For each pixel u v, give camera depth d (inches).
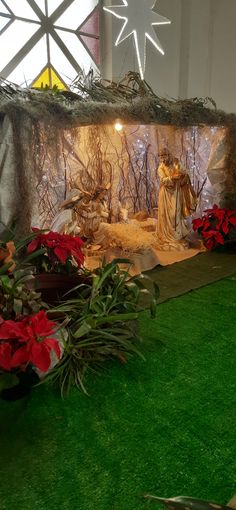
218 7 128.1
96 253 90.6
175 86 133.6
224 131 102.4
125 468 35.9
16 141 62.9
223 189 108.0
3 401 44.1
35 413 42.6
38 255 56.6
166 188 100.5
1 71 109.8
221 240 99.4
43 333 38.4
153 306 55.2
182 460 36.9
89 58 128.3
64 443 38.7
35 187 68.0
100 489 33.8
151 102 84.9
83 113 71.4
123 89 87.3
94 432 40.2
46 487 33.9
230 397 45.8
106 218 102.1
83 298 52.7
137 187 117.1
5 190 64.4
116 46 124.0
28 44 113.6
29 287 53.5
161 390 46.9
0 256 50.8
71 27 122.2
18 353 38.0
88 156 97.4
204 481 34.6
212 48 133.0
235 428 40.9
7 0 106.7
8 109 61.6
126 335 52.1
